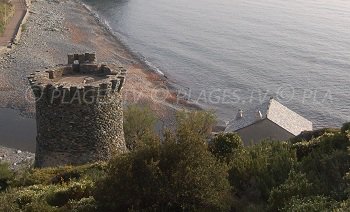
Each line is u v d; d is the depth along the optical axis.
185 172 16.88
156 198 17.03
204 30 104.06
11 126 55.41
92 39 96.75
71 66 28.61
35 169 27.02
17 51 81.00
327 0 126.88
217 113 63.16
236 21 110.50
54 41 90.88
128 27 107.69
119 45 93.94
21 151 49.22
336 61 81.94
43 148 26.42
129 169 16.91
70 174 24.62
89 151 25.98
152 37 99.88
